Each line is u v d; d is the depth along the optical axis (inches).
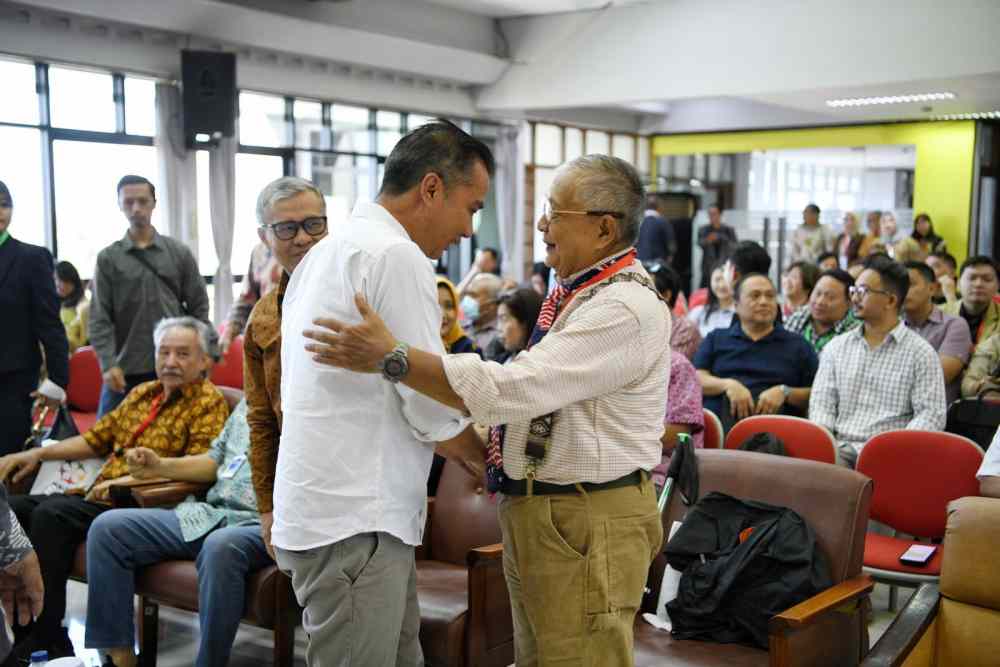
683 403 133.0
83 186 296.2
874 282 147.8
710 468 108.8
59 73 287.9
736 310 169.5
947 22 312.5
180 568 113.9
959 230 458.6
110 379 169.8
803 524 99.0
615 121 519.5
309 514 66.6
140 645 121.7
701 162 530.9
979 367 176.1
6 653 72.7
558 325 66.9
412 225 68.7
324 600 67.4
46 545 121.9
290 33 329.1
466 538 118.6
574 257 68.1
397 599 69.0
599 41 390.3
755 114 503.5
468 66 402.6
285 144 361.1
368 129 394.0
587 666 66.7
